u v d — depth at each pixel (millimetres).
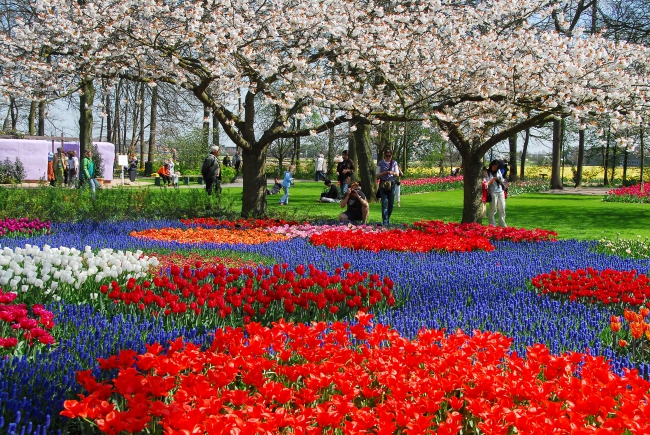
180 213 15289
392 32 14344
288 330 4160
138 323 5199
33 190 17703
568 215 19000
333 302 5906
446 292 6949
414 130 42781
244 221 13773
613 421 2807
